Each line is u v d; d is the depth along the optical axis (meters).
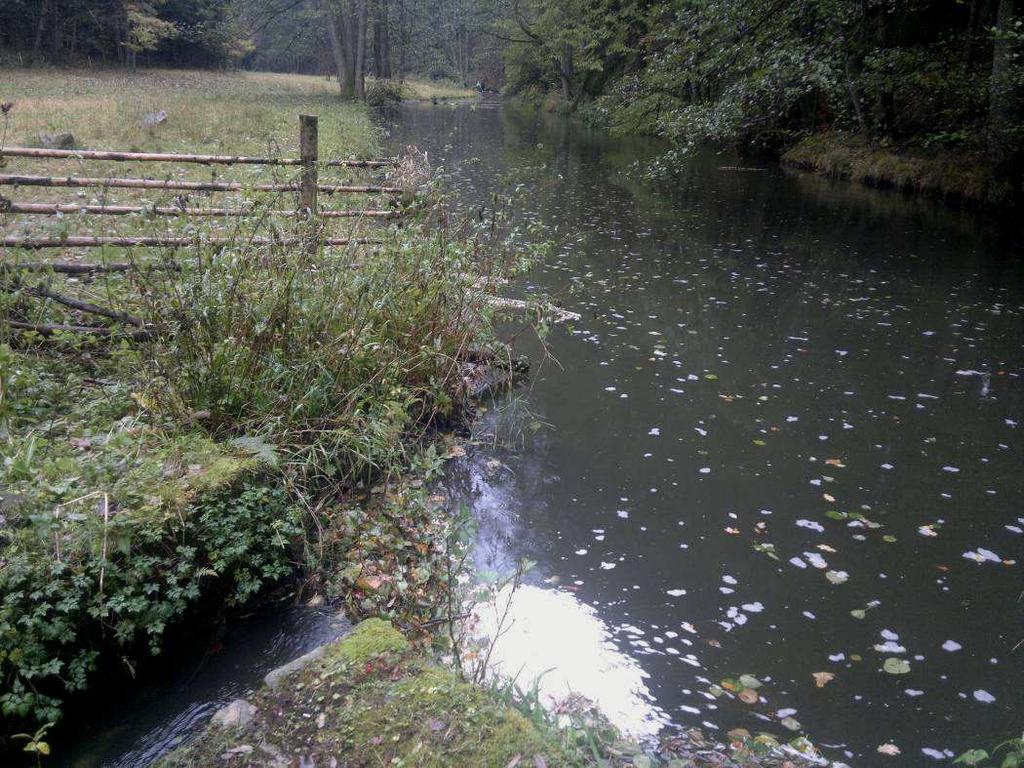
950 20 17.77
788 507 4.66
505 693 2.92
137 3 43.31
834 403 6.15
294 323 4.50
